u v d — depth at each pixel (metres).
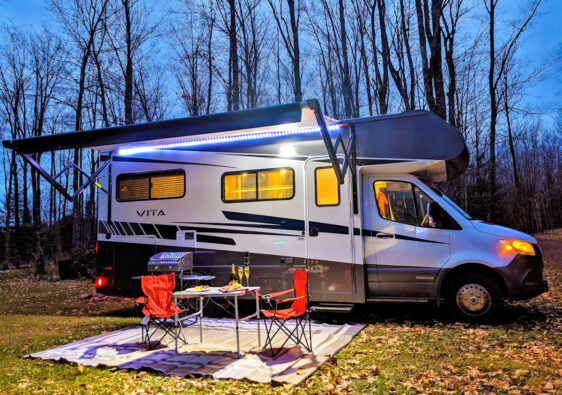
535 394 3.57
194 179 7.64
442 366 4.36
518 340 5.27
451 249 6.41
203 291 5.18
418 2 12.41
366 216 6.82
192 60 20.31
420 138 6.50
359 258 6.60
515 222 34.59
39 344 5.78
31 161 7.16
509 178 34.16
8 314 8.89
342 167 6.50
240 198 7.34
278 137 7.21
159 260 6.54
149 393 3.90
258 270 7.13
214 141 7.58
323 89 22.42
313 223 6.87
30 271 21.31
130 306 9.42
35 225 18.30
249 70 18.05
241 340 5.67
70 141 6.70
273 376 4.19
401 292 6.58
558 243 23.56
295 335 5.78
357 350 5.07
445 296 6.49
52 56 22.05
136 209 7.98
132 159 8.12
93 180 8.11
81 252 16.61
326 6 18.81
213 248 7.42
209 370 4.43
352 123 6.80
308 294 6.80
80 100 17.73
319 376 4.23
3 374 4.49
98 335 6.21
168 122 5.98
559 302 7.71
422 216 6.64
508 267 6.15
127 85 17.27
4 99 24.05
